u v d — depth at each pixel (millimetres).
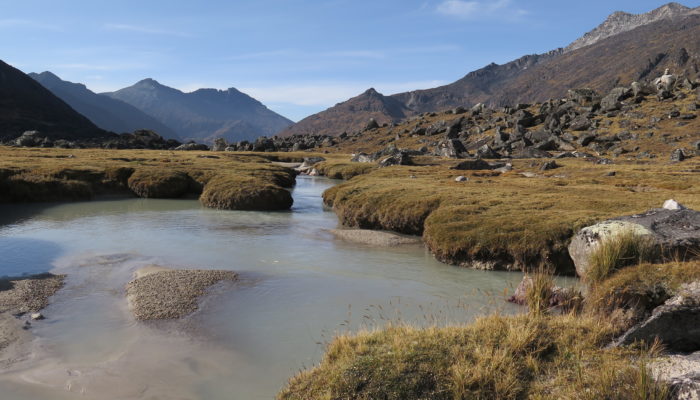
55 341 12805
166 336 13266
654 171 68688
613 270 12406
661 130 140500
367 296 17141
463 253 22750
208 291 17562
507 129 172250
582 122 159375
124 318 14680
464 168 81500
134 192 52531
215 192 46031
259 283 18859
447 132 188000
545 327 9805
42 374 10867
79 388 10242
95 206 43969
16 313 14914
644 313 10047
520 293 15953
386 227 32875
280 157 139000
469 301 16438
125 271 20719
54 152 96750
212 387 10391
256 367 11359
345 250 25984
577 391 7461
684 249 12516
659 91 175750
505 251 21891
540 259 21062
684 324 8656
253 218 38250
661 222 14234
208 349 12406
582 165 85062
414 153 126250
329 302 16391
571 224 22359
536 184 47281
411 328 10797
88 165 60906
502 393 7805
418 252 25734
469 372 8211
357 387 8242
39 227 31688
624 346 8789
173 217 37812
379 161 99562
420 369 8492
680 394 6734
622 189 41469
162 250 25281
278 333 13484
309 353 12109
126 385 10406
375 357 9000
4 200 44188
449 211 28125
